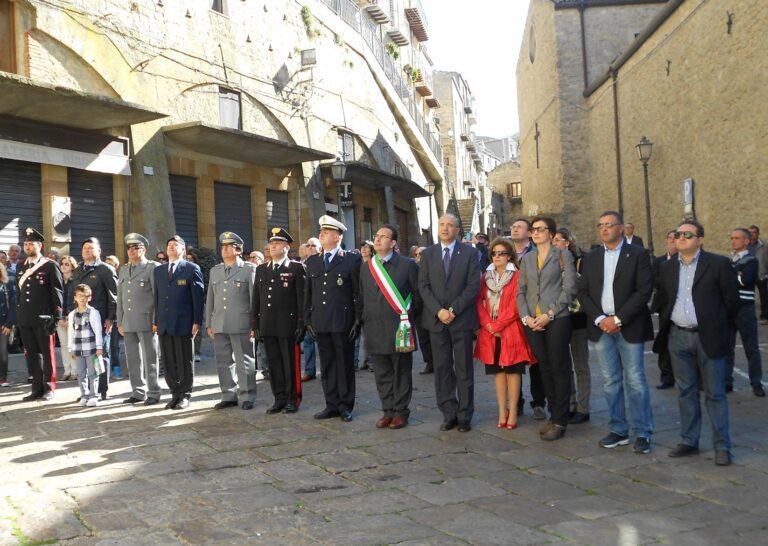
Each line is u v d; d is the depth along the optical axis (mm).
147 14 15625
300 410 7328
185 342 7566
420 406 7453
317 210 21000
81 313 7773
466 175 54969
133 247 7852
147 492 4645
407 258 6711
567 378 5973
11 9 13078
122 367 10664
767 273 13680
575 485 4715
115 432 6402
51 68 13562
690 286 5250
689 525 3953
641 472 4980
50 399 8109
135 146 14938
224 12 18062
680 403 5414
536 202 34438
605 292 5645
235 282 7445
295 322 7082
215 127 15461
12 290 9234
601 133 27172
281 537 3826
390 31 33344
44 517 4176
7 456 5605
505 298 6293
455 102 50219
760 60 15094
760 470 4969
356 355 10094
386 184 25203
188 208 16750
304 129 20953
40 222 13258
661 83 21031
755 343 7500
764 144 15086
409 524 3998
